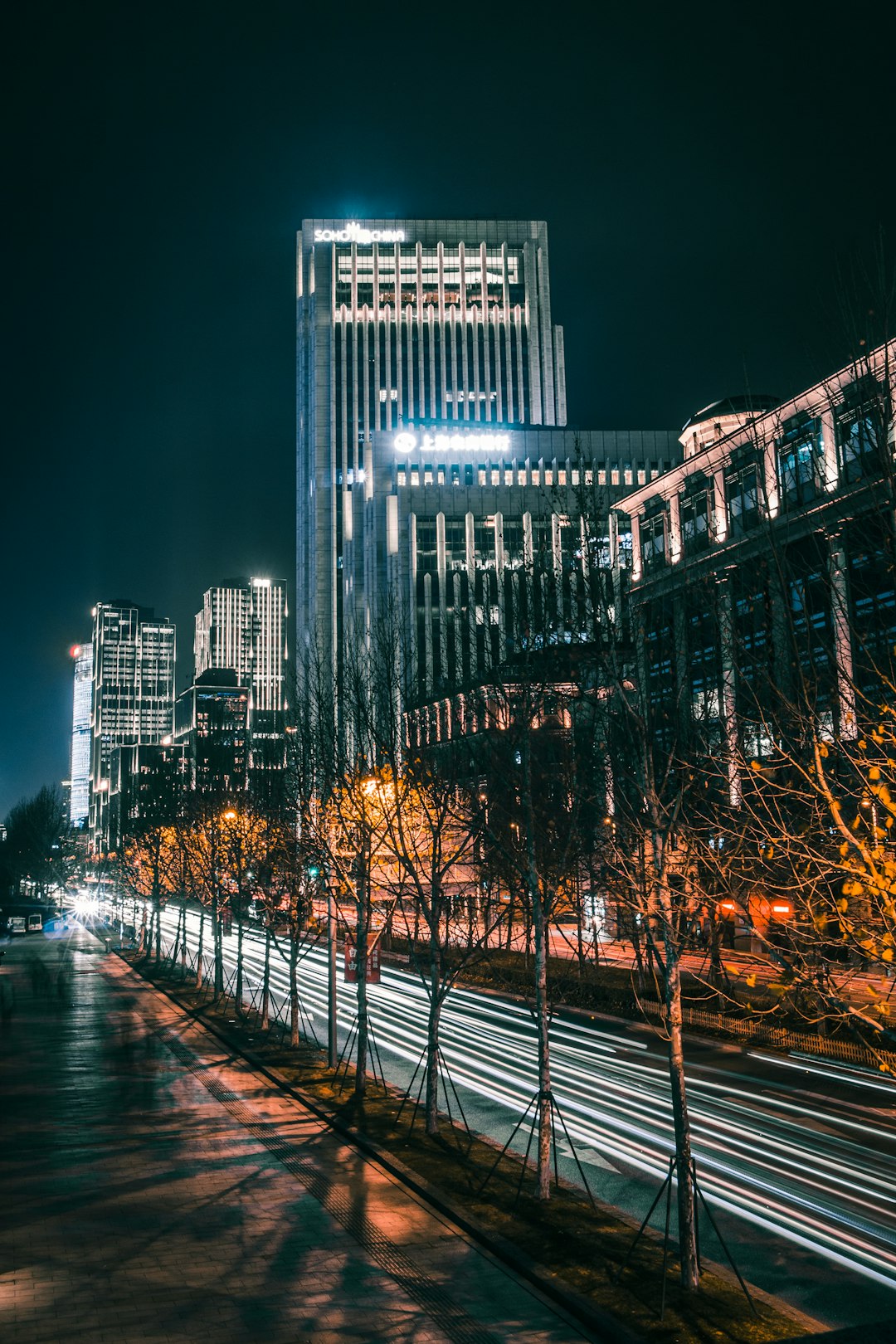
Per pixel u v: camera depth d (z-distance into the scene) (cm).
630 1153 1748
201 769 8400
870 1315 1097
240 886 3831
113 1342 1041
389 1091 2295
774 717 1373
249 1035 3153
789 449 1447
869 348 1088
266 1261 1267
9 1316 1104
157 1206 1492
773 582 1451
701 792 1647
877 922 977
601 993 3691
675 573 4162
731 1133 1873
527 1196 1486
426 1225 1402
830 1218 1398
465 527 15288
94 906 14125
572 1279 1174
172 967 5362
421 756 2588
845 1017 988
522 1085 2366
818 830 1173
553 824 2206
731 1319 1059
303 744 3309
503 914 2128
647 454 16862
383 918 3391
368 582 18025
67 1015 3744
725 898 1443
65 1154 1792
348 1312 1114
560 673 1722
